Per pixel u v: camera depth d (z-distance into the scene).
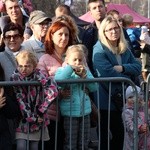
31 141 9.53
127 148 10.62
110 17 11.27
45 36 10.60
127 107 10.63
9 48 10.38
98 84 10.25
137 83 11.84
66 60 10.06
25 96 9.33
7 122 9.38
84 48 11.00
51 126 10.04
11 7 12.45
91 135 11.85
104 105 10.83
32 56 9.38
